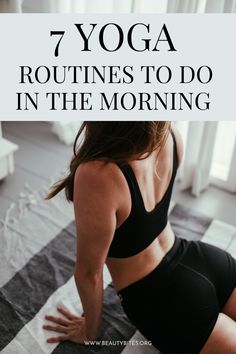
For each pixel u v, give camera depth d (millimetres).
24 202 1812
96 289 1093
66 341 1335
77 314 1431
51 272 1551
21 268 1556
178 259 1147
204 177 1862
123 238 1028
